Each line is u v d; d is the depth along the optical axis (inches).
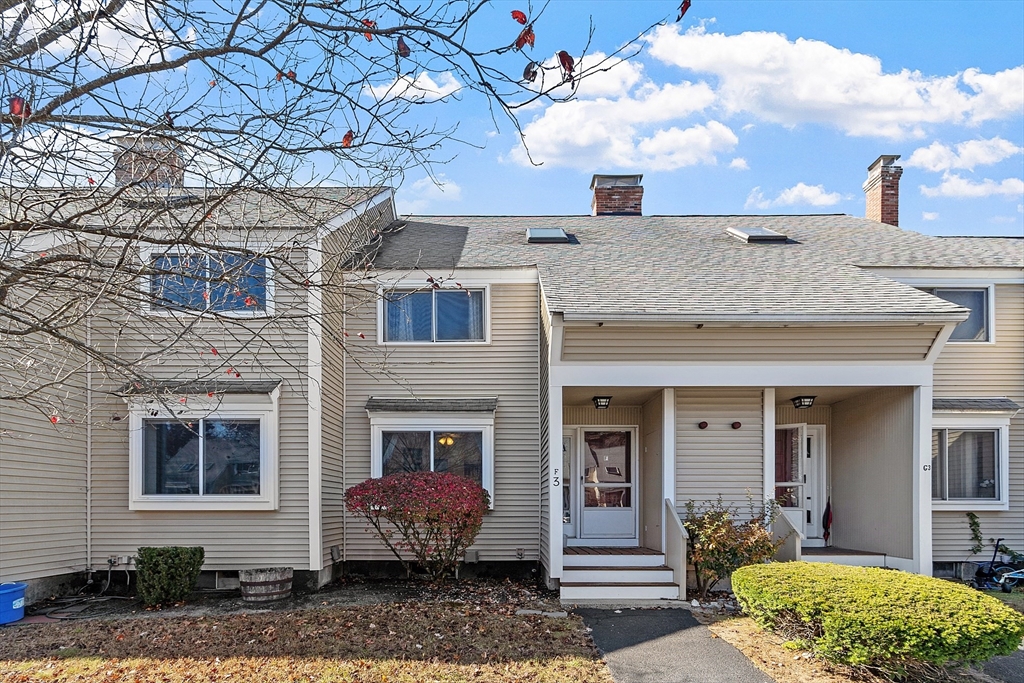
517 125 243.4
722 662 354.6
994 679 350.6
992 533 577.3
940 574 574.2
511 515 574.9
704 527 490.3
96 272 273.1
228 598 485.7
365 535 568.4
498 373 585.3
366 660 351.3
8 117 221.0
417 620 416.5
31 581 465.7
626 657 362.3
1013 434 586.9
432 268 579.2
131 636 390.3
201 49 243.9
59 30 232.2
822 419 633.0
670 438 522.9
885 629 315.3
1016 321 595.8
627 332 478.3
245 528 515.8
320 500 518.0
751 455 532.1
